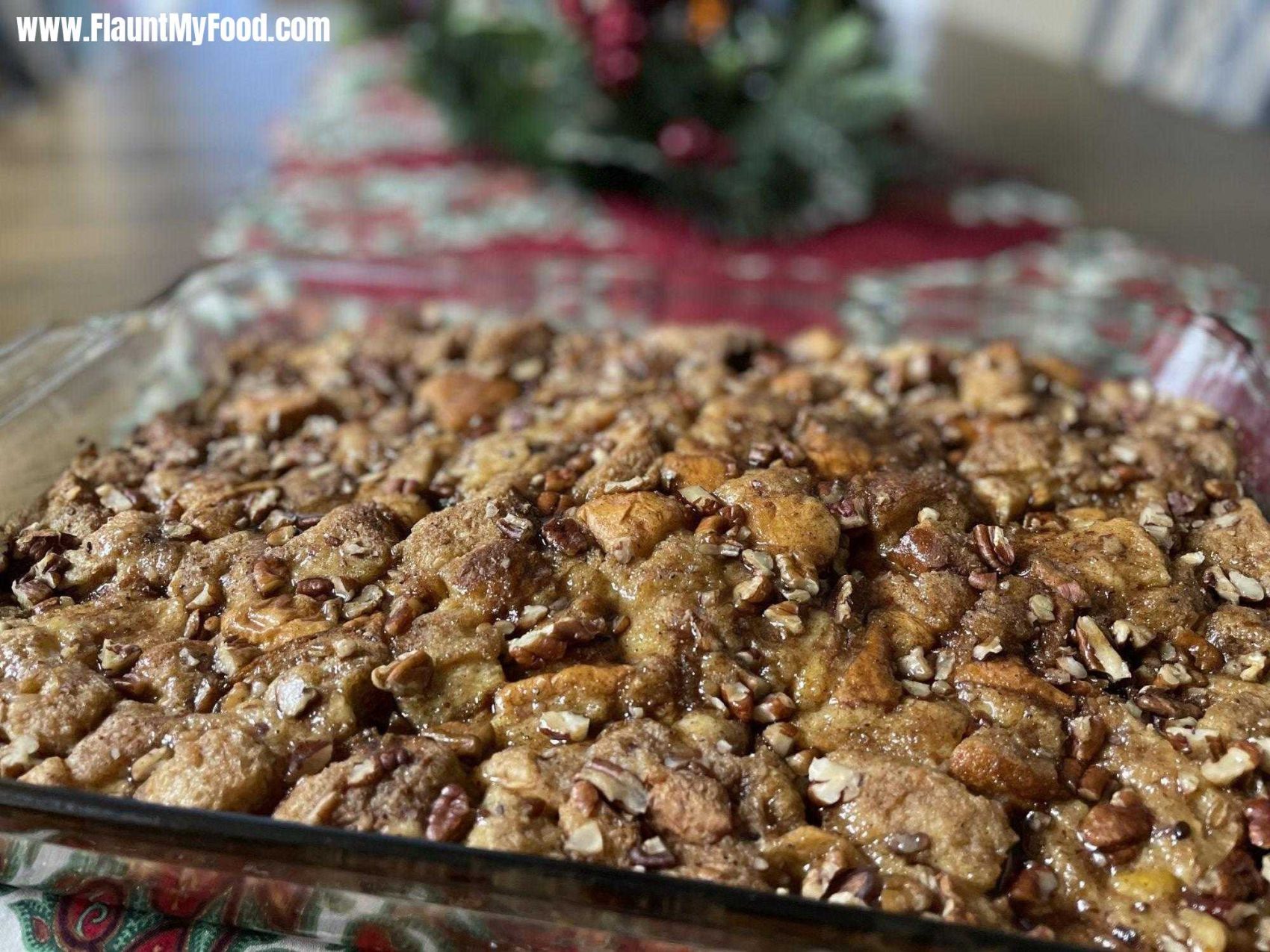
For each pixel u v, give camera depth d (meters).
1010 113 1.01
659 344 0.48
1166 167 0.90
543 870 0.28
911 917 0.27
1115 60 1.19
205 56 1.15
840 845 0.31
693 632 0.35
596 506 0.37
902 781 0.32
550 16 0.74
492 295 0.52
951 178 0.85
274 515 0.39
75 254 0.73
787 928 0.28
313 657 0.34
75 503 0.40
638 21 0.69
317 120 0.93
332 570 0.36
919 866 0.31
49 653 0.34
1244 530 0.38
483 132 0.82
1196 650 0.35
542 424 0.43
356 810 0.31
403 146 0.87
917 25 1.33
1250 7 1.04
